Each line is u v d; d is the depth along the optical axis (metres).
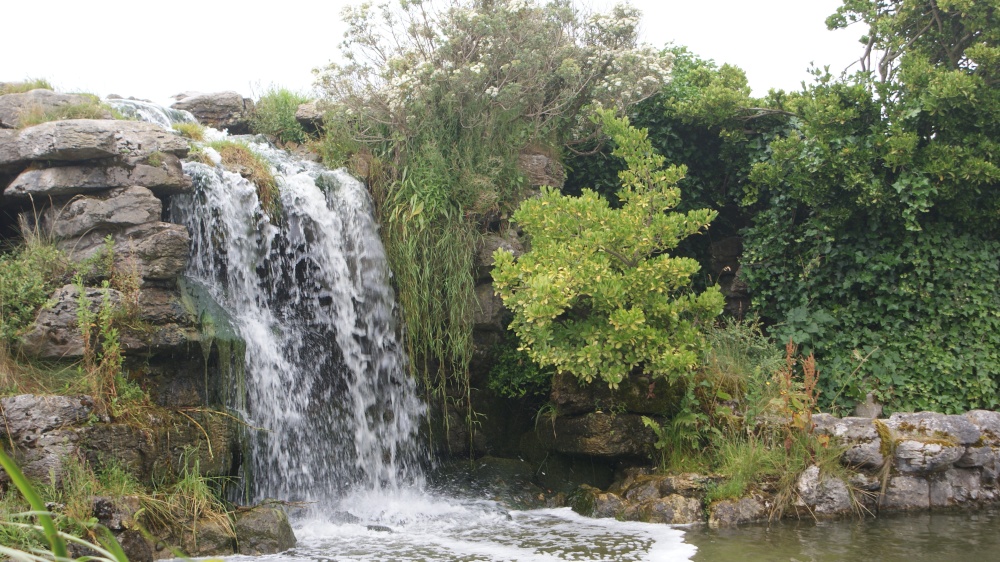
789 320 11.76
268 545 7.27
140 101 11.14
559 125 12.78
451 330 10.52
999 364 10.95
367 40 11.89
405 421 10.45
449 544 7.54
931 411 10.03
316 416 9.54
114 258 8.15
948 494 9.27
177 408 8.06
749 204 12.91
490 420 11.16
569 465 10.26
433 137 11.20
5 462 1.96
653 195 10.12
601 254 9.77
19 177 8.41
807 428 9.11
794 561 6.84
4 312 7.58
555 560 6.90
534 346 9.66
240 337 8.66
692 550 7.25
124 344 7.77
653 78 12.39
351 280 10.41
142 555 6.67
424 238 10.52
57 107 9.16
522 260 9.55
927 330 11.27
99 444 7.10
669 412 9.68
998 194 11.30
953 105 10.96
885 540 7.58
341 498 9.40
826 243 11.99
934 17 12.16
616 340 9.34
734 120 13.25
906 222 11.12
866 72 11.83
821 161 11.61
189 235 9.05
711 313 9.89
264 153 11.09
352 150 11.45
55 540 2.02
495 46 11.54
